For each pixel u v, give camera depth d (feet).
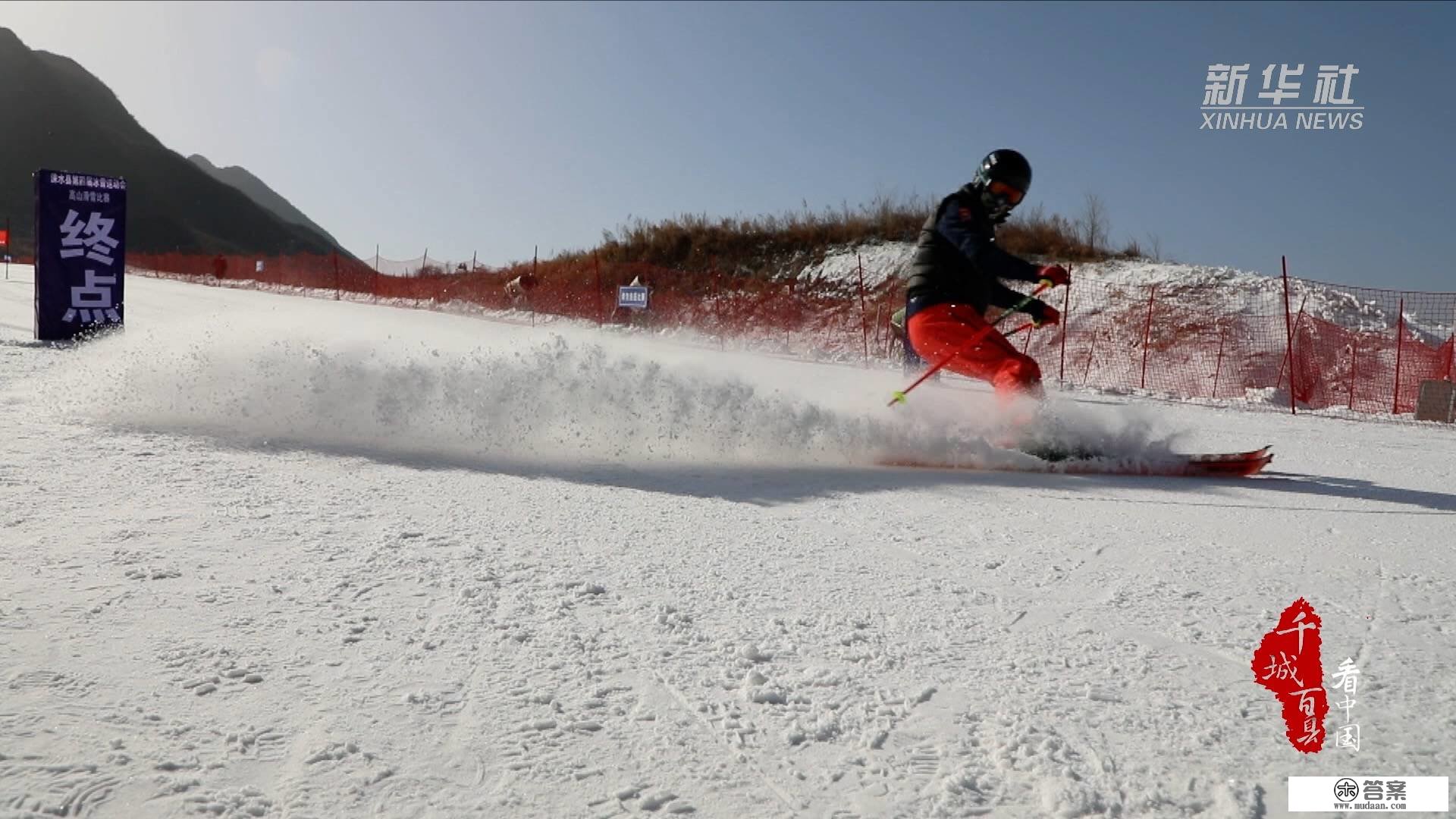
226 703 6.00
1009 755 5.78
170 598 7.89
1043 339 66.64
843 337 77.82
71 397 18.81
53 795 4.82
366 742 5.59
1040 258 82.84
